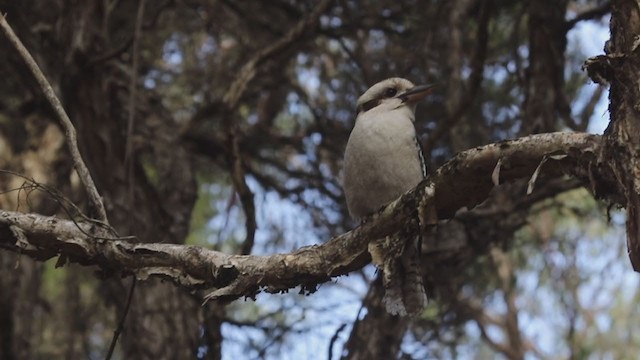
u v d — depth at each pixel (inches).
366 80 481.7
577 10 527.5
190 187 466.9
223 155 525.0
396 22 508.1
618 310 518.3
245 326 457.7
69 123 287.6
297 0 522.9
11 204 524.1
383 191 346.0
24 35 466.3
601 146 229.0
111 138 462.6
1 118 553.0
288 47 443.5
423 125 491.8
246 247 419.2
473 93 419.2
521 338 550.3
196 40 545.3
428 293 474.3
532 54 446.0
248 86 469.7
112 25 513.7
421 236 287.3
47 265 568.4
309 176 522.6
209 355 420.2
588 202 506.3
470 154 248.2
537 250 521.3
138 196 458.3
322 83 536.4
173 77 546.3
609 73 227.8
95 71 461.4
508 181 251.9
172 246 278.8
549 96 441.4
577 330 519.5
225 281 275.0
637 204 215.9
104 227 279.3
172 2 481.1
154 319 433.4
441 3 474.0
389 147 343.3
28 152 540.4
